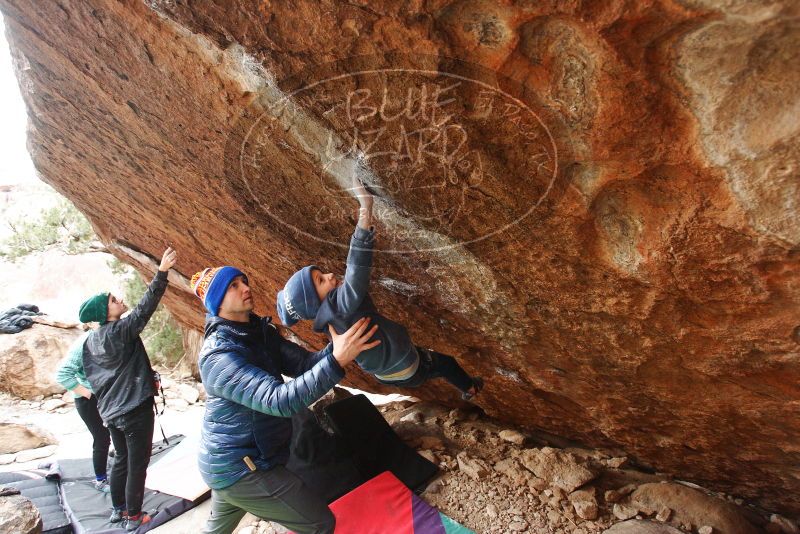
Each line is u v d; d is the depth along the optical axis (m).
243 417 2.14
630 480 3.41
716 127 1.25
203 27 1.51
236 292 2.21
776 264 1.53
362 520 3.15
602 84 1.26
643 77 1.22
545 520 3.04
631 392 2.66
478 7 1.19
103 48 2.02
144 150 2.76
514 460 3.58
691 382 2.36
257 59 1.53
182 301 5.50
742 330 1.86
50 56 2.35
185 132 2.28
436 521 3.10
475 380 2.55
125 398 3.12
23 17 2.16
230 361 2.07
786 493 2.97
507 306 2.39
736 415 2.43
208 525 2.58
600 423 3.19
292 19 1.36
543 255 1.94
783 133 1.18
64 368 3.53
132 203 3.79
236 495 2.19
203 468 2.19
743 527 2.86
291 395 1.89
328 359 1.89
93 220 4.92
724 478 3.17
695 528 2.86
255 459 2.16
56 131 3.25
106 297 3.24
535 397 3.37
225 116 1.95
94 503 3.73
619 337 2.25
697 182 1.42
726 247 1.55
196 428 5.88
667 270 1.73
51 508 3.76
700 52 1.14
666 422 2.81
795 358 1.87
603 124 1.34
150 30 1.75
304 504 2.22
